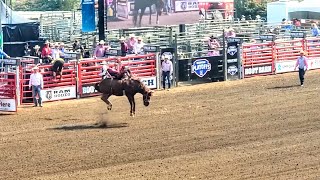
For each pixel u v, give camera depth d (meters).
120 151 17.55
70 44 37.72
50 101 26.66
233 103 25.30
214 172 15.19
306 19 51.03
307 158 16.47
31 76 25.45
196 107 24.53
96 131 20.33
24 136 19.77
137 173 15.23
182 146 18.05
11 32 38.62
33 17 49.25
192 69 31.20
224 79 32.34
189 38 36.84
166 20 37.28
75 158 16.84
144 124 21.34
